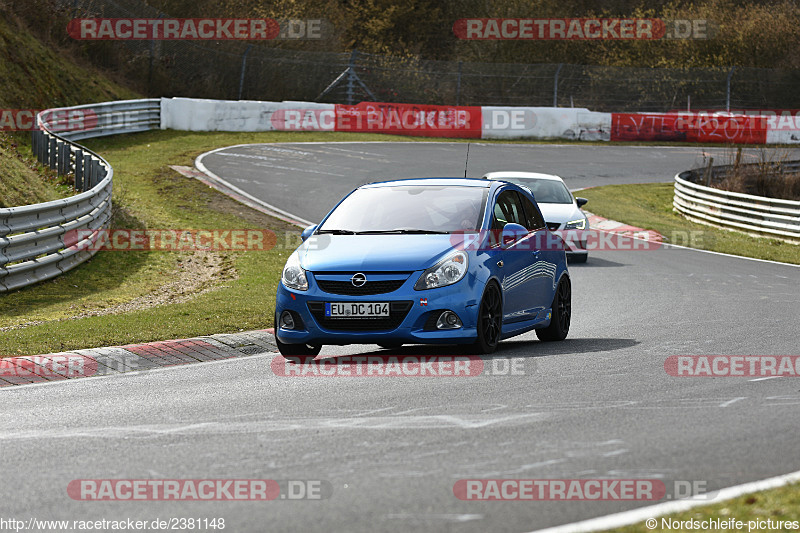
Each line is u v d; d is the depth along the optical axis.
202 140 128.75
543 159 144.88
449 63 191.88
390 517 16.61
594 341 38.38
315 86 173.75
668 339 38.19
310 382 30.08
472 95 191.75
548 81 198.50
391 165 121.81
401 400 26.67
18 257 51.22
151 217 79.00
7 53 123.25
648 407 25.23
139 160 109.81
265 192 96.38
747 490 17.39
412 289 32.28
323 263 33.22
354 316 32.44
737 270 68.81
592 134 175.00
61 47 139.50
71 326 40.69
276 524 16.45
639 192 126.69
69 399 28.64
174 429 23.91
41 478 19.73
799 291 57.19
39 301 49.00
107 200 68.75
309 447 21.64
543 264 38.38
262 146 128.62
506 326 35.22
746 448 20.80
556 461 19.98
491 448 21.19
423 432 22.80
